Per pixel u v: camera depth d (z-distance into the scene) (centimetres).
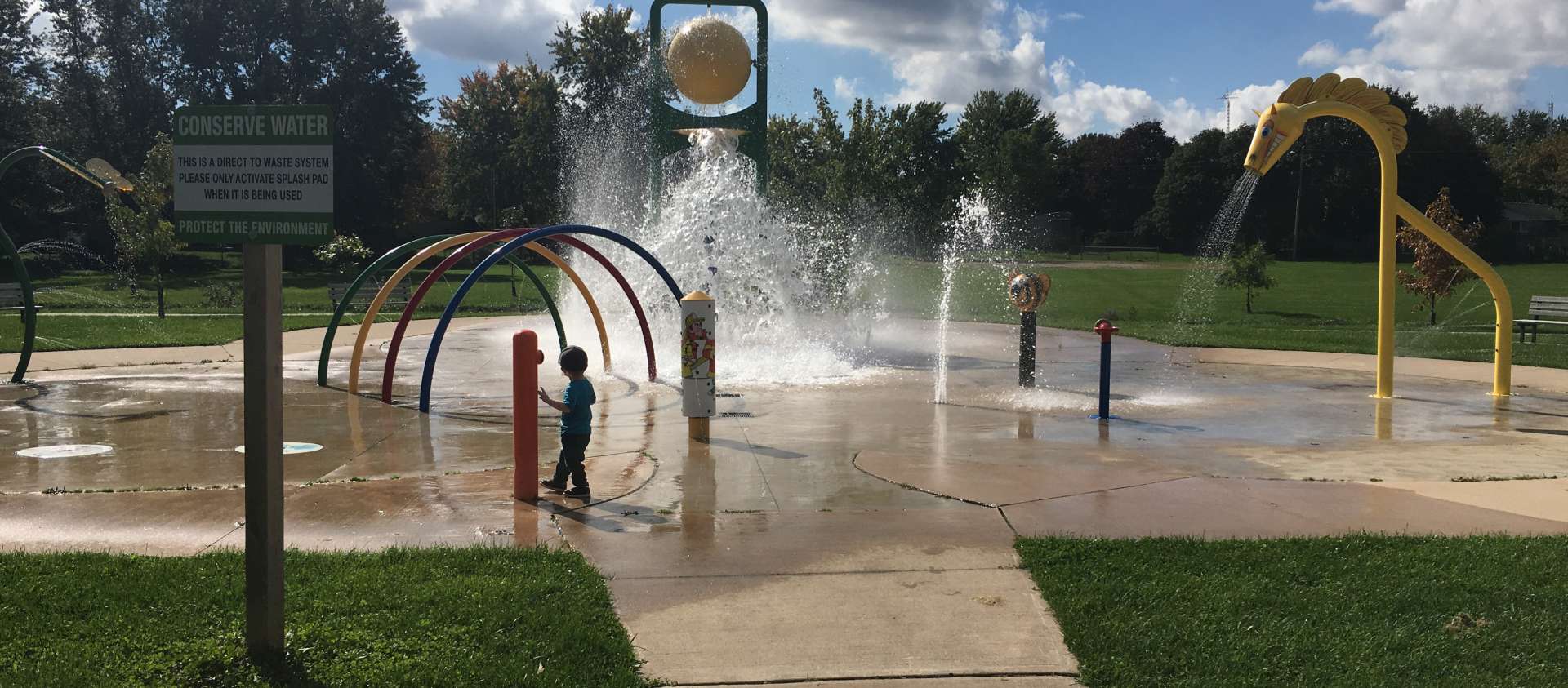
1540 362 1577
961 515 659
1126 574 530
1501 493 718
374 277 4303
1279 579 521
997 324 2388
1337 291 4212
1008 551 580
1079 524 635
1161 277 4956
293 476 784
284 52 6444
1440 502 691
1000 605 497
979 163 7250
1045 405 1155
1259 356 1691
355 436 960
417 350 1766
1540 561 543
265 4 6169
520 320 2489
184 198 401
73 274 4947
